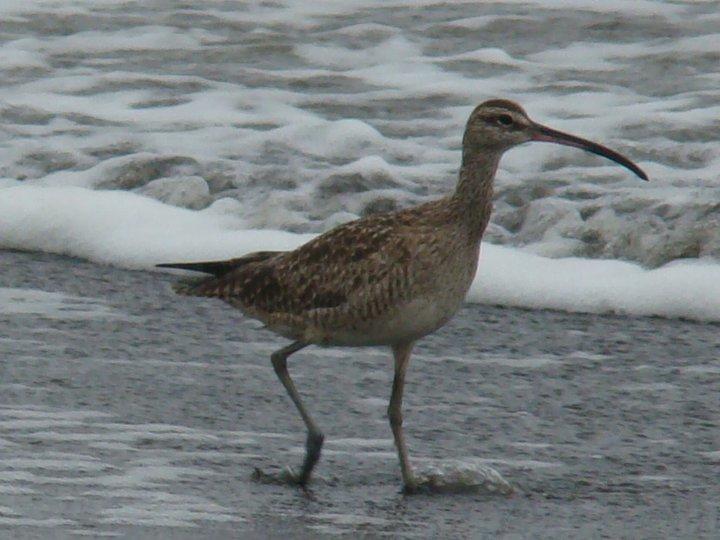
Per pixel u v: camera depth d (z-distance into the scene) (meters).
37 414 11.51
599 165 17.84
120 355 12.95
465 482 10.36
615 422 11.72
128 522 9.56
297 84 20.98
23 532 9.34
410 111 19.89
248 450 10.98
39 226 16.34
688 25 23.12
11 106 20.02
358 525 9.67
